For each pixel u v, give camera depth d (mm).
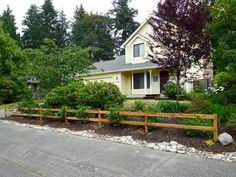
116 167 6602
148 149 7582
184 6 10016
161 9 10266
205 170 6008
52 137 9672
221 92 9969
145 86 21547
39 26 53438
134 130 9367
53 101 13023
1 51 24203
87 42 46562
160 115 8695
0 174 6652
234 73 9008
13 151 8555
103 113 10273
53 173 6562
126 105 11594
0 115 15859
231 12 9055
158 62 10469
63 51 15742
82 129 10484
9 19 53406
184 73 10672
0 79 23047
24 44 53000
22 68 21984
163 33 10211
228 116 8773
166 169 6246
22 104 14844
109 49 48062
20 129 11555
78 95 11945
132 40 22516
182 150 7258
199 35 9891
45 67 15117
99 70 23859
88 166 6797
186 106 10141
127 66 22344
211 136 7820
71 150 8062
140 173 6195
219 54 9250
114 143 8367
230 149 7008
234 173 5750
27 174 6574
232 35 9141
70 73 15492
